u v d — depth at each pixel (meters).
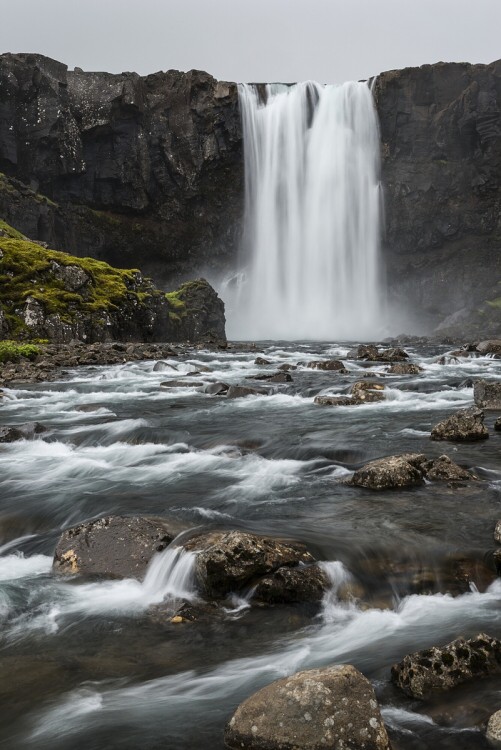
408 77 75.88
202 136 75.31
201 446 11.44
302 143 79.38
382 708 3.86
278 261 79.94
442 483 8.52
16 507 8.05
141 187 75.00
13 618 5.30
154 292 48.25
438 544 6.29
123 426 13.18
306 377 21.88
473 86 74.06
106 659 4.64
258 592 5.48
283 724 3.43
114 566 6.15
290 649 4.71
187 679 4.34
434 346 43.75
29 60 68.69
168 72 75.56
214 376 23.56
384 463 8.68
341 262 79.56
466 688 3.98
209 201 77.75
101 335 40.12
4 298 37.66
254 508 7.62
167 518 7.06
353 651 4.62
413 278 80.75
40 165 70.25
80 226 73.50
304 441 11.38
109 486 8.85
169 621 5.21
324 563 5.83
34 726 3.85
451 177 77.06
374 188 78.44
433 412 14.53
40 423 12.82
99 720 3.88
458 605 5.33
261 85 79.38
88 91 71.94
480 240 78.31
